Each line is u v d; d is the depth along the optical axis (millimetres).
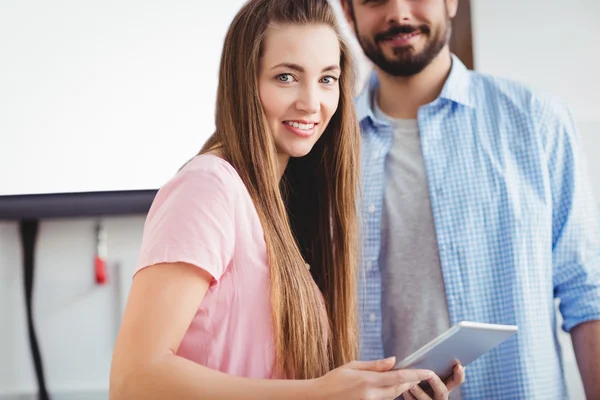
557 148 1698
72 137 2096
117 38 2117
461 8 2084
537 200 1668
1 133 2092
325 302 1246
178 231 963
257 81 1111
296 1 1123
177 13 2123
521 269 1642
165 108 2109
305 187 1275
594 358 1613
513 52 2082
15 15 2113
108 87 2109
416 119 1778
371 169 1762
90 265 2139
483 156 1713
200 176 1016
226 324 1011
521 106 1729
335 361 1229
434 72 1778
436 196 1702
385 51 1792
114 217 2139
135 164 2096
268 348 1044
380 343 1680
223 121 1125
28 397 2104
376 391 936
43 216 2082
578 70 2076
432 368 1094
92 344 2123
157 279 940
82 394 2111
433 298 1667
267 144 1104
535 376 1616
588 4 2090
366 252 1714
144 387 877
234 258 1023
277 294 1048
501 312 1652
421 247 1691
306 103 1105
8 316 2121
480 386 1643
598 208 2021
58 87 2105
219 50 2123
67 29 2115
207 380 889
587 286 1641
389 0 1778
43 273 2133
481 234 1677
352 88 1231
